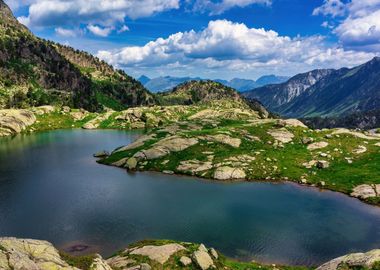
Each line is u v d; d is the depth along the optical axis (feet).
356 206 231.09
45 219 201.77
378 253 109.81
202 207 225.15
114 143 497.87
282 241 176.45
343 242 176.14
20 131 619.67
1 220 200.03
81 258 107.86
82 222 197.77
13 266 87.35
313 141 352.90
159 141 374.22
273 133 379.35
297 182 286.66
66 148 453.17
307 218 208.33
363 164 298.97
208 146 355.36
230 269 134.21
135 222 198.18
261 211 218.59
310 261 156.46
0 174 311.68
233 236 181.37
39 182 284.00
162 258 132.98
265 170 306.14
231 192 259.80
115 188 268.00
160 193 255.70
